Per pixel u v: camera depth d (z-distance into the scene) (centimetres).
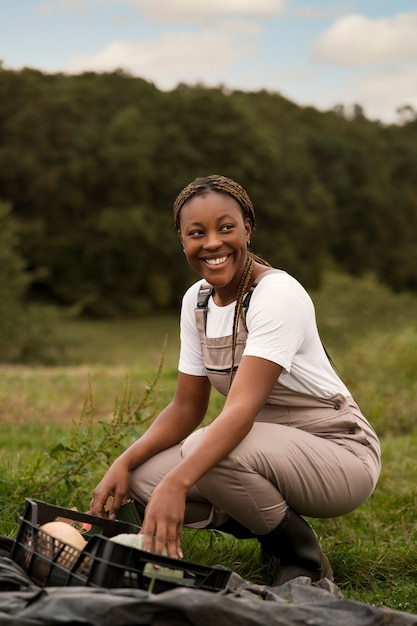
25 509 292
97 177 5459
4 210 3656
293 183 6081
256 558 380
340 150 7031
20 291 3456
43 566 270
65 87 6009
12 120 5378
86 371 1484
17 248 5231
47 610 223
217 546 389
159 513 289
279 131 7288
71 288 5478
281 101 8738
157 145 5572
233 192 324
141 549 257
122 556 251
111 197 5472
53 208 5453
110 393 1093
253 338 317
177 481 294
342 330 2975
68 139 5531
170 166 5581
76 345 3619
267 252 5562
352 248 6756
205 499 338
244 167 5553
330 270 6053
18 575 263
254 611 232
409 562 396
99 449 450
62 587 243
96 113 6016
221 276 322
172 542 290
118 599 224
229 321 335
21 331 3362
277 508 320
